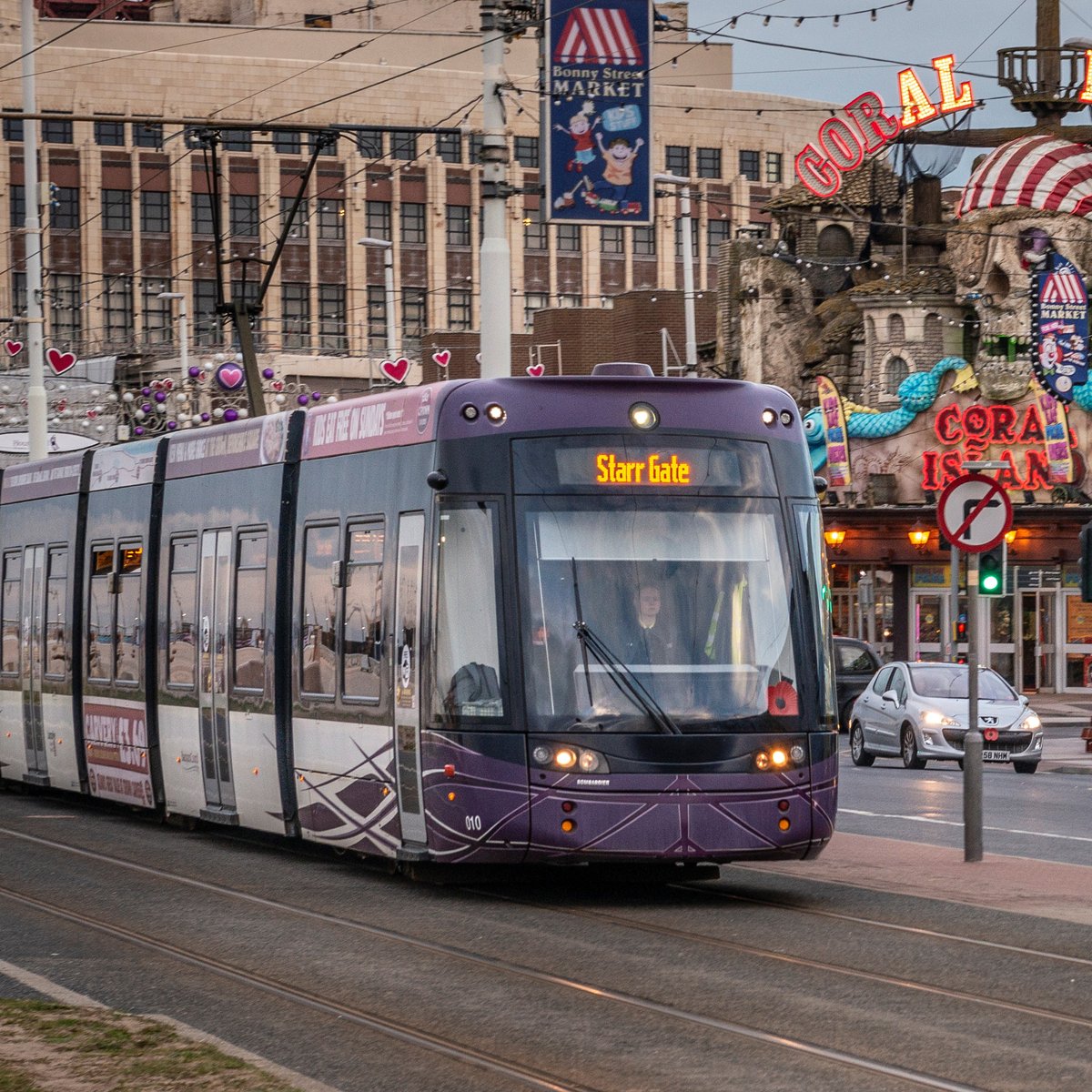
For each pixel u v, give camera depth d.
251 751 33.00
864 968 21.53
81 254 199.00
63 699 41.97
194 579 35.78
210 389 110.69
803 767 26.84
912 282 100.06
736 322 112.81
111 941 23.25
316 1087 14.99
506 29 43.88
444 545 27.25
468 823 26.50
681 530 27.23
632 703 26.38
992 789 52.03
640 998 19.66
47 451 78.75
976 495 31.92
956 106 103.94
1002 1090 15.73
